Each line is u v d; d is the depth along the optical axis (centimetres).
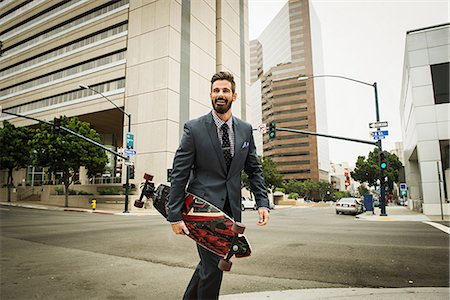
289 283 378
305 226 1166
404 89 2456
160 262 511
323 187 8906
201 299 189
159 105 2794
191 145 189
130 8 3186
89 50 3422
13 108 4150
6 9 4512
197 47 3291
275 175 4472
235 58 4106
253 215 1995
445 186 1867
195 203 186
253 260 517
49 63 3794
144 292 349
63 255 571
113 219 1532
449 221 1322
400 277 404
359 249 620
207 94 3394
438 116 1753
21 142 3334
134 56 3058
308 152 9969
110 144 4378
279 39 11881
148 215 1945
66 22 3750
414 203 2528
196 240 185
